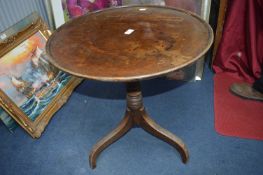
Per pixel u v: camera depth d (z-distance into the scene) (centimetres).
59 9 200
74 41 126
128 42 122
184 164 145
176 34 124
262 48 184
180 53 110
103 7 196
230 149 151
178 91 197
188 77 204
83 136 167
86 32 133
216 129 163
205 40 117
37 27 184
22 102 164
